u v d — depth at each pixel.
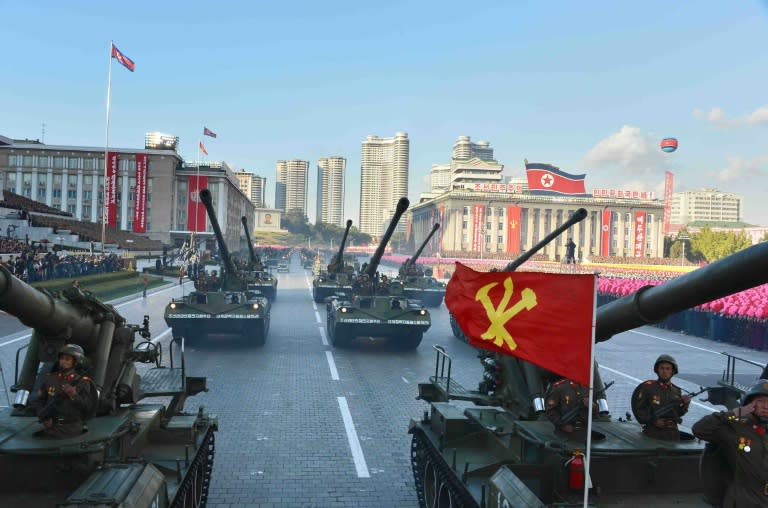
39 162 93.44
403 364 19.02
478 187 128.75
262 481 9.34
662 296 4.79
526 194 126.69
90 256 44.09
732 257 3.94
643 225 125.94
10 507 5.47
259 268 37.50
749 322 23.48
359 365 18.67
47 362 7.14
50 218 60.50
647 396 6.58
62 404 6.01
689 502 5.78
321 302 37.25
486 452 7.67
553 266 67.06
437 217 136.25
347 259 52.56
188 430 7.71
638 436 6.48
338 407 13.66
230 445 10.91
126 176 92.94
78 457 5.74
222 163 103.06
